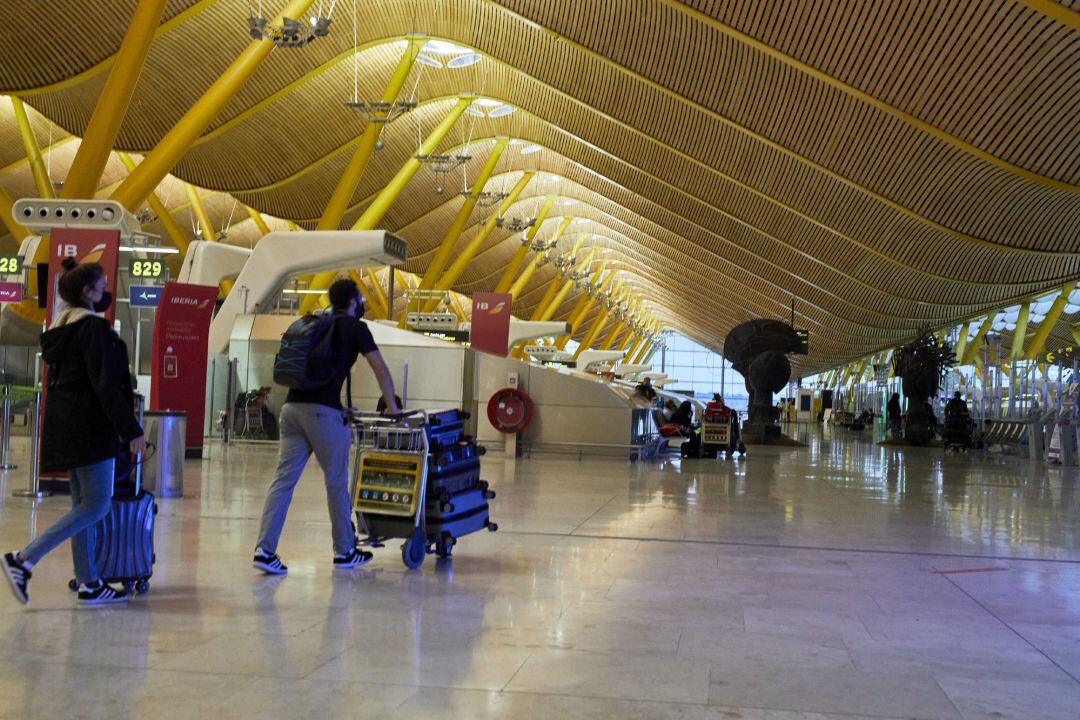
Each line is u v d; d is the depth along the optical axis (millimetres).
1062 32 18109
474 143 49219
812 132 26828
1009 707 3586
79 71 26375
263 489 10961
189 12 25719
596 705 3482
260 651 4090
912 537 8477
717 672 3963
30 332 20797
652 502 10969
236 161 38000
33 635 4281
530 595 5441
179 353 14938
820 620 5012
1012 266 31875
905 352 33438
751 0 21828
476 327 25906
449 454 6527
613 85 31266
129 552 5090
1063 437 21703
